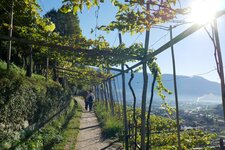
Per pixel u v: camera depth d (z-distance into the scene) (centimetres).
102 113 2319
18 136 853
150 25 586
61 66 2648
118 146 1236
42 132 1127
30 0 1059
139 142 1205
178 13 508
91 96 3011
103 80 2659
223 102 391
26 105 970
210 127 2012
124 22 636
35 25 1105
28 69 1342
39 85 1188
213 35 407
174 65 823
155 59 815
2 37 672
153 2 523
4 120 770
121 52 787
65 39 1062
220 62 400
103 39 1033
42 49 1332
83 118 2319
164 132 1541
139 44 794
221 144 952
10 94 797
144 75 787
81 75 2672
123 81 1119
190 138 1353
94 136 1468
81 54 1013
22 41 691
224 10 371
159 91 1018
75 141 1304
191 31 450
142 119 779
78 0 484
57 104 1703
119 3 551
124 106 1115
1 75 816
